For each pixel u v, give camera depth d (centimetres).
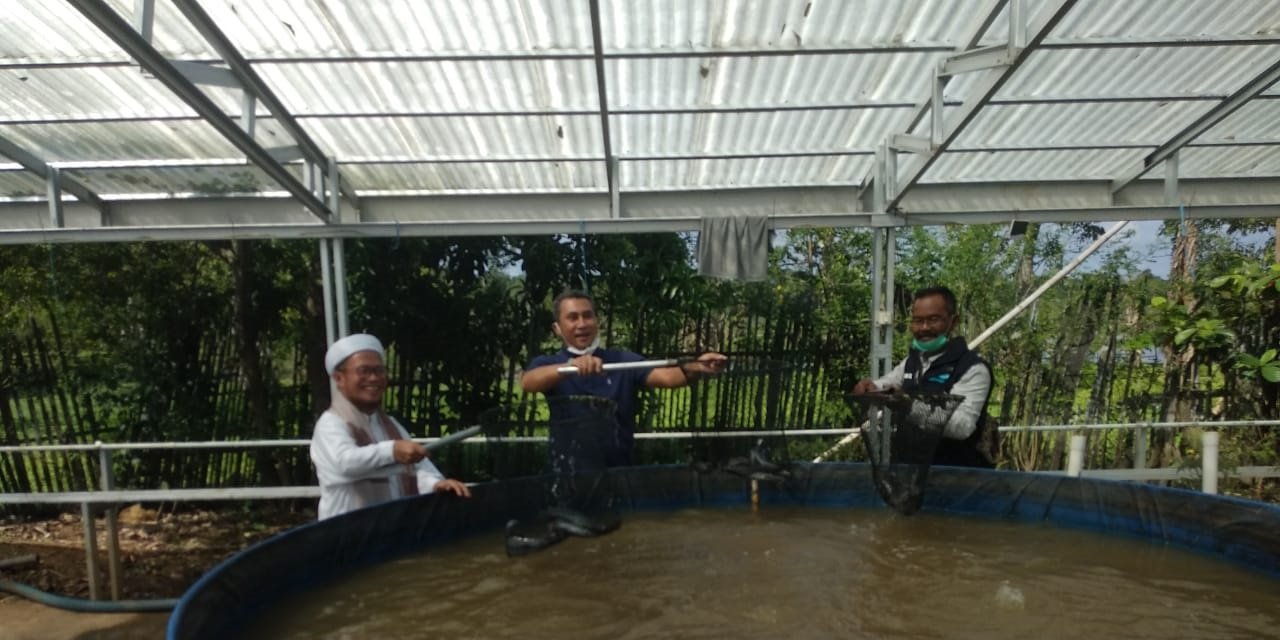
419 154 426
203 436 600
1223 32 340
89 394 591
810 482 261
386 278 570
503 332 589
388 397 579
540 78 366
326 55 344
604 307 580
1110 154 435
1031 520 235
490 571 190
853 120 409
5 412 587
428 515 214
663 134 416
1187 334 504
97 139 403
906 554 199
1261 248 666
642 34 339
